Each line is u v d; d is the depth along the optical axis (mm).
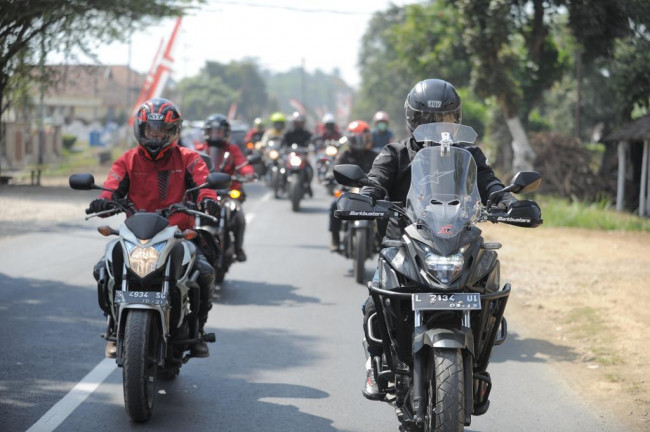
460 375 6875
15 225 27609
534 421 9258
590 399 10055
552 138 45625
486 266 7262
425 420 7125
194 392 10109
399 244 7434
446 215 7258
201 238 10852
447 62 53906
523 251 24094
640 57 40125
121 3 26203
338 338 13008
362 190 8000
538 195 44281
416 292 7195
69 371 10789
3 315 14078
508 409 9672
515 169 44844
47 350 11828
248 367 11266
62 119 110875
